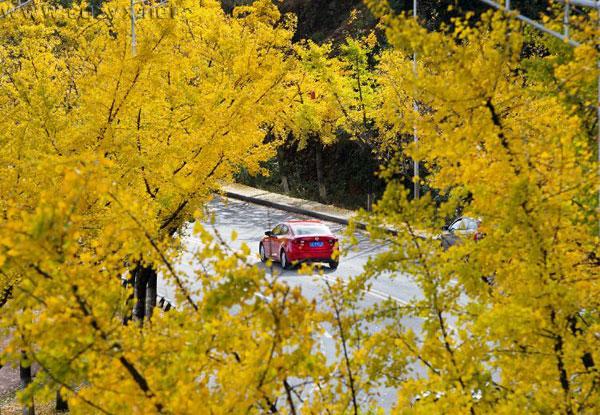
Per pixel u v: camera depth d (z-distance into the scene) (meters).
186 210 11.54
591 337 5.45
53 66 12.27
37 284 4.24
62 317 4.06
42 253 3.94
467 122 5.35
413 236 5.16
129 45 10.70
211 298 4.33
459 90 5.18
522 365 5.55
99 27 13.98
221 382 4.61
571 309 5.13
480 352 5.25
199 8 14.14
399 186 5.07
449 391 5.05
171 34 10.03
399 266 5.27
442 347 5.36
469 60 5.23
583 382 5.41
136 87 9.80
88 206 7.96
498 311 5.04
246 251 4.46
